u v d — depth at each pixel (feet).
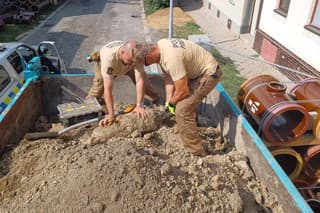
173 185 9.29
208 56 11.66
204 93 11.69
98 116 15.02
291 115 14.03
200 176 10.44
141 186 8.79
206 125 15.65
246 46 38.34
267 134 12.89
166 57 10.66
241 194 10.16
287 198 9.28
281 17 30.14
